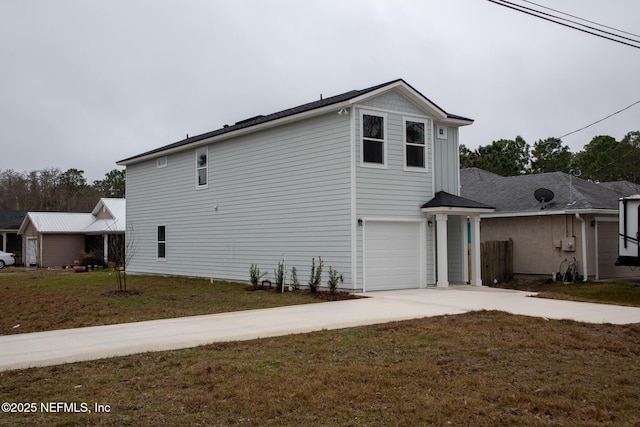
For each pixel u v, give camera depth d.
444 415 5.51
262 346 8.45
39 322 11.59
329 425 5.26
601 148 44.19
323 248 16.20
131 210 26.64
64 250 38.00
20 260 41.81
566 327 9.95
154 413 5.55
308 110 16.27
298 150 17.17
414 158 16.97
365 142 15.76
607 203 20.73
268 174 18.36
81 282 21.22
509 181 25.20
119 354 8.01
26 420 5.35
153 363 7.48
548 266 20.94
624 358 7.77
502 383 6.53
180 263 23.02
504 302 13.34
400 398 5.98
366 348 8.30
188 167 22.67
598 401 5.92
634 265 16.38
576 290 17.92
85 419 5.36
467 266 17.91
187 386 6.41
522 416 5.50
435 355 7.87
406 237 16.59
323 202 16.25
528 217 21.66
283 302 13.79
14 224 43.50
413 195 16.77
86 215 40.25
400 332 9.51
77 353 8.09
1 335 10.15
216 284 19.08
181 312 12.26
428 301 13.55
